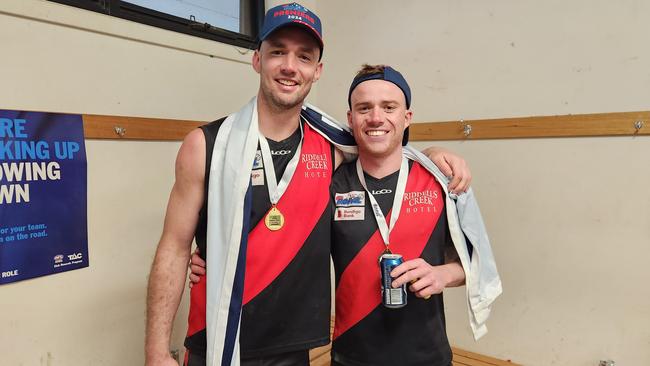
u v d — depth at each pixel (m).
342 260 1.17
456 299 2.18
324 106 2.64
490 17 1.99
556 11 1.82
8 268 1.36
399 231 1.14
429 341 1.14
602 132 1.76
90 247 1.59
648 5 1.64
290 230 1.10
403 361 1.11
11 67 1.35
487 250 1.22
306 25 1.05
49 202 1.45
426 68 2.21
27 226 1.40
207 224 1.07
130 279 1.73
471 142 2.09
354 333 1.14
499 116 2.01
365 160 1.20
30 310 1.43
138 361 1.77
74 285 1.54
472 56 2.06
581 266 1.85
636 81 1.69
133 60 1.69
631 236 1.74
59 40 1.46
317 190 1.14
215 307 1.03
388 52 2.34
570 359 1.90
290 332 1.10
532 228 1.96
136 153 1.72
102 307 1.64
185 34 1.89
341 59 2.54
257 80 2.29
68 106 1.50
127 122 1.66
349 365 1.15
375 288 1.12
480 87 2.05
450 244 1.24
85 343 1.59
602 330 1.82
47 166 1.44
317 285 1.13
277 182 1.11
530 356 2.00
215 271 1.04
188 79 1.92
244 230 1.04
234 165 1.06
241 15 2.25
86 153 1.55
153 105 1.78
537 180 1.93
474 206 1.22
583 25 1.77
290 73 1.06
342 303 1.18
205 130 1.11
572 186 1.85
